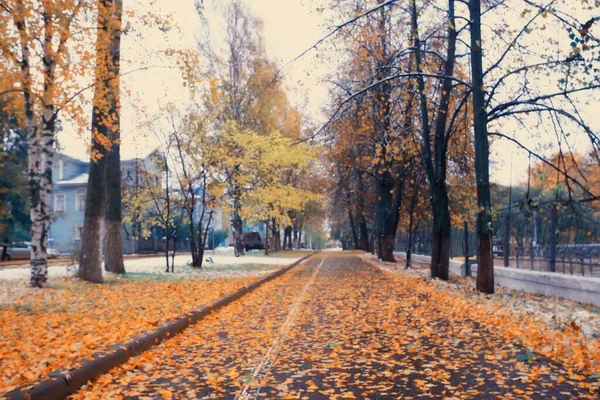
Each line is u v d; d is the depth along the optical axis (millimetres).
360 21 19750
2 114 26344
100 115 18562
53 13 13258
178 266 30734
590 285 12953
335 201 47219
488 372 6496
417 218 35406
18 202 34969
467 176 25062
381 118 24297
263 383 6223
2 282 17422
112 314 11117
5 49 12602
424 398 5496
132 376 6531
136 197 32469
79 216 60531
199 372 6895
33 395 5113
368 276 25062
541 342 8117
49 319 10430
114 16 15055
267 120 38719
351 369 6875
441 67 21312
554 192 14266
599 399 5297
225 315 12312
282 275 26594
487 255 16250
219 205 29609
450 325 10328
